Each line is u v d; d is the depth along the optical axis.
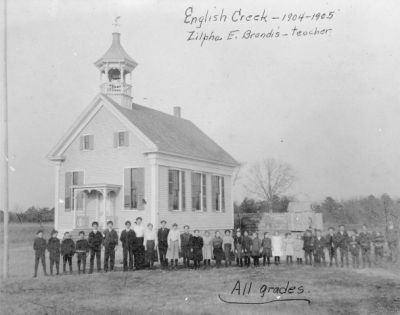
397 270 17.52
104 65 28.58
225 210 31.19
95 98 26.33
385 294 14.49
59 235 26.84
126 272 17.38
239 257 19.14
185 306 13.00
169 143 26.59
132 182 25.06
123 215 25.03
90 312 12.27
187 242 18.66
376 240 18.75
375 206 30.88
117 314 11.95
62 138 27.11
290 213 30.80
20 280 15.99
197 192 28.23
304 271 17.91
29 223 34.94
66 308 12.52
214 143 33.56
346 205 34.44
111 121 26.19
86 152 26.72
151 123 28.47
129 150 25.38
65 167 27.30
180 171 26.62
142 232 18.41
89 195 26.45
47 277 16.45
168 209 25.20
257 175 49.94
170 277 16.47
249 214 32.50
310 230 19.77
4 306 12.59
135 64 29.20
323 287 15.36
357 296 14.16
